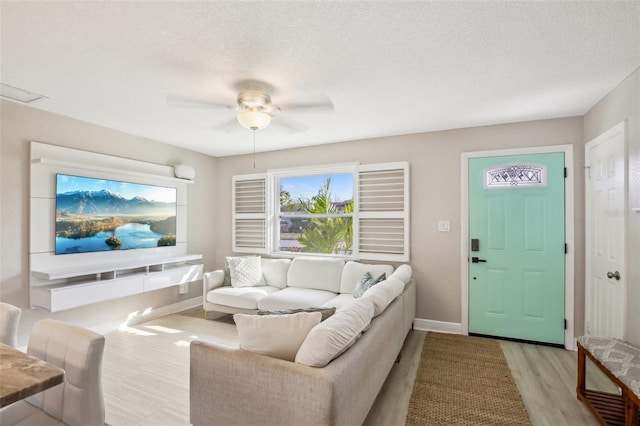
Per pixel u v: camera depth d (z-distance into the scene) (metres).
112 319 3.73
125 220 3.80
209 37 1.85
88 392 1.26
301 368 1.48
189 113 3.16
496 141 3.50
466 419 2.06
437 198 3.74
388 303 2.37
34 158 3.01
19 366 1.14
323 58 2.09
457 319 3.64
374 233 4.05
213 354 1.68
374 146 4.09
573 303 3.17
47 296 2.87
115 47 1.96
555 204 3.26
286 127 3.07
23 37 1.84
